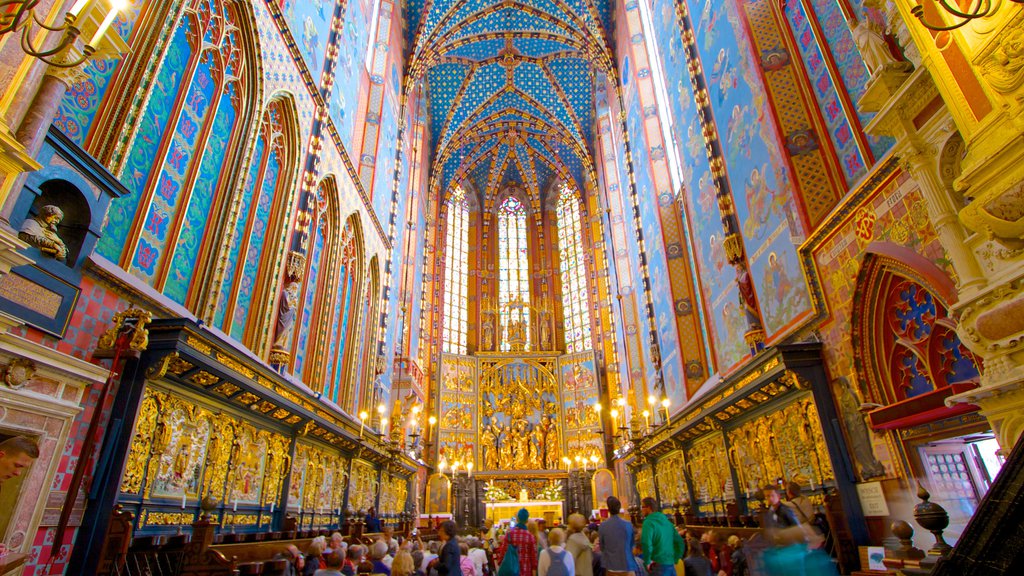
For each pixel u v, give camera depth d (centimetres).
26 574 543
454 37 3194
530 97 3791
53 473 495
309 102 1412
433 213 3803
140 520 720
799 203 1047
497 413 3566
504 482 3281
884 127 631
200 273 970
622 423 2989
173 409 789
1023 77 456
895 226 796
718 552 1021
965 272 527
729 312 1478
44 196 615
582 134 3784
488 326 3988
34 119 491
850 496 846
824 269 977
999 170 473
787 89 1152
